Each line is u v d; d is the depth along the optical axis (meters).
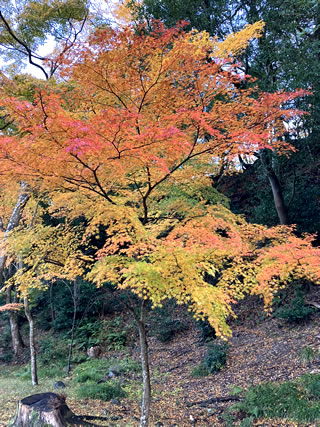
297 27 11.59
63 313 16.41
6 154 3.78
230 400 7.18
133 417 6.62
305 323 10.95
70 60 4.36
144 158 4.02
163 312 15.51
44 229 6.58
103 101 4.95
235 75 4.91
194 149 5.18
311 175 15.58
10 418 6.05
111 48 4.25
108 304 16.88
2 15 8.07
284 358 8.80
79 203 5.98
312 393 6.21
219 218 5.06
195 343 12.53
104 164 4.33
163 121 4.49
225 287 5.23
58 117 3.52
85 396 8.18
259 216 14.50
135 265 4.00
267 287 5.07
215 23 11.21
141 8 10.73
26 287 6.81
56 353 14.06
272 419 5.82
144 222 5.83
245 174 18.33
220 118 4.72
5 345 16.97
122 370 10.90
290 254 4.63
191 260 4.43
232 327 12.72
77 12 8.57
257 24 5.29
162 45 4.32
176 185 6.18
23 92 6.39
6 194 8.06
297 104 10.30
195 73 4.73
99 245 14.09
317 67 10.06
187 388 8.73
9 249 6.60
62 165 4.20
